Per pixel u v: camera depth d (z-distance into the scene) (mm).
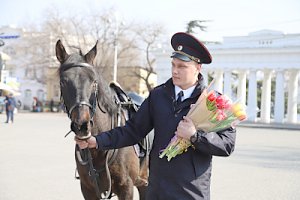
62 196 7031
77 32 48469
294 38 42031
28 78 65375
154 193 3000
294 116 45750
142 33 51031
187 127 2777
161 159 2979
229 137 2883
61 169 9789
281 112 43156
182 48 2953
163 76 48344
